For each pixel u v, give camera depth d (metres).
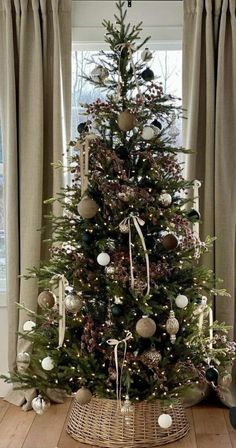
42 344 2.94
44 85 3.53
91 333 2.79
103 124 2.92
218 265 3.50
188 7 3.49
